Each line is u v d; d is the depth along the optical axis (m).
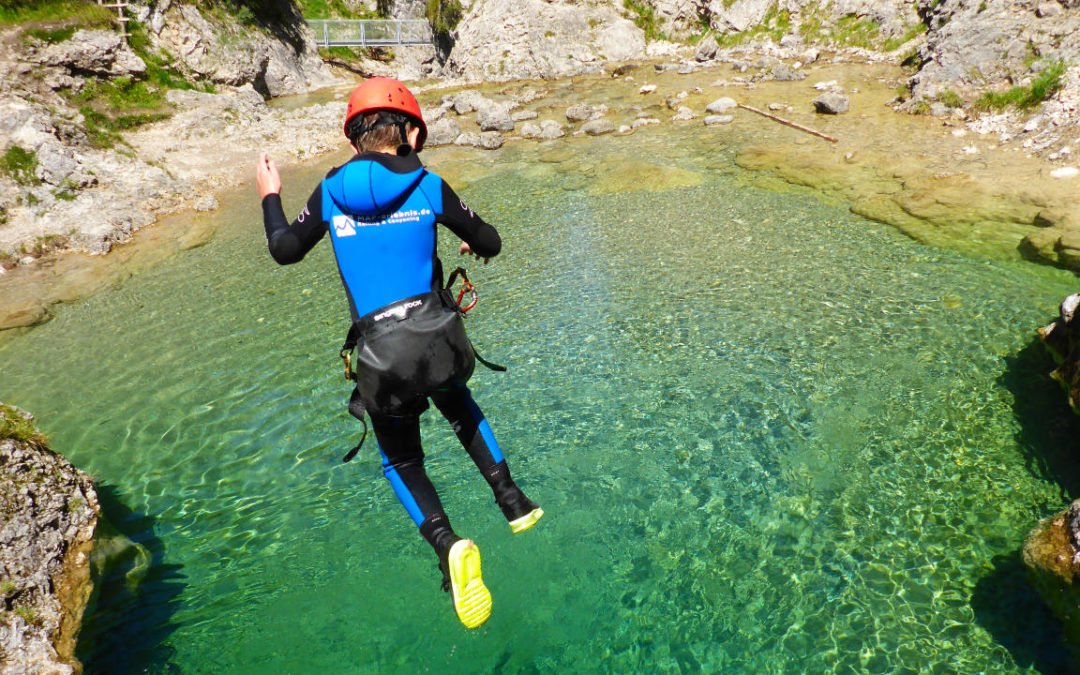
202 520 5.12
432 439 5.84
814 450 5.28
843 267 8.23
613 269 8.77
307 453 5.84
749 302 7.61
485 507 4.96
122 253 11.23
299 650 3.95
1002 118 12.69
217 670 3.84
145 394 6.96
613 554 4.48
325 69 24.39
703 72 21.27
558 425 5.86
